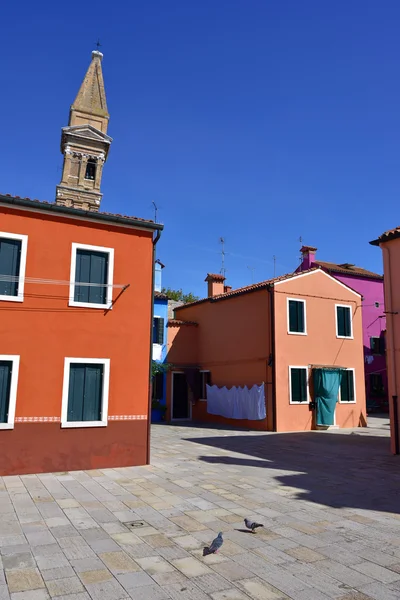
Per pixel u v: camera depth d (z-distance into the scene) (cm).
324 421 2159
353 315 2417
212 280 2786
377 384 3091
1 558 584
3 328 1108
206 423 2425
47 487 962
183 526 719
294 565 570
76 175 2166
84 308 1205
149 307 1297
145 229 1320
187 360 2691
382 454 1435
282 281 2189
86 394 1187
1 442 1076
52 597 484
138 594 492
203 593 495
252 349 2244
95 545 632
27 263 1154
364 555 604
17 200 1141
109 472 1122
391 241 1506
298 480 1056
